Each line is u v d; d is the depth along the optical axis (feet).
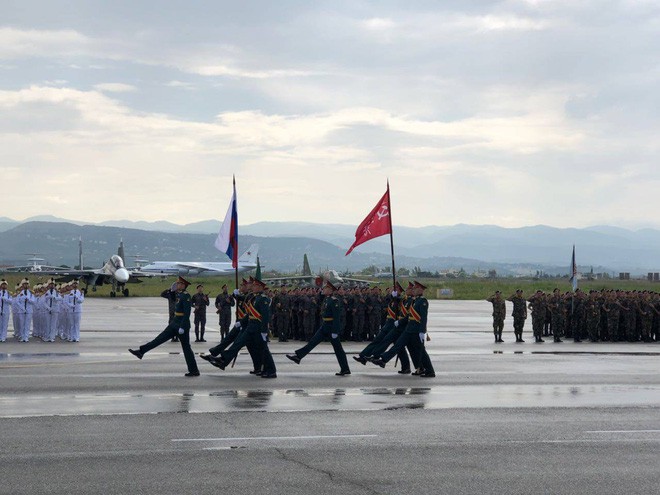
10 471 34.86
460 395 57.62
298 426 45.24
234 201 80.23
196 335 104.63
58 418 46.91
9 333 115.75
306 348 70.49
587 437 43.16
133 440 41.16
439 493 32.32
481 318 162.71
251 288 68.80
